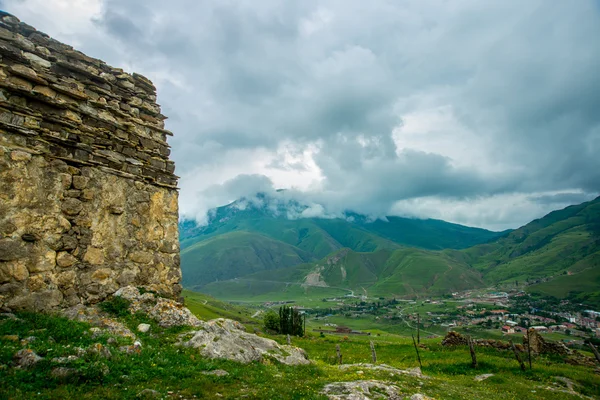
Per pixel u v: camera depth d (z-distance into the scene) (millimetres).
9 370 9797
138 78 21312
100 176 17828
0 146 14156
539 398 21875
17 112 14945
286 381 14273
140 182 20000
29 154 15000
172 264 21234
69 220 16344
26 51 15930
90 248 17047
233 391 11852
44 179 15469
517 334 155250
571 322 197125
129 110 20281
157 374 12078
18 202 14492
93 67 18797
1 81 14531
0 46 14742
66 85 17031
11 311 13789
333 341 55625
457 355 36094
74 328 13477
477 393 20359
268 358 17469
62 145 16391
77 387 9977
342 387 14320
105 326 14758
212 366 13727
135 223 19453
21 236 14477
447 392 18875
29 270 14594
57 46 17266
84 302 16469
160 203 21094
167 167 21875
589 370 32125
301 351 21375
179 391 11141
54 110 16438
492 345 40094
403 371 22906
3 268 13820
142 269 19484
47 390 9414
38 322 13305
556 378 27453
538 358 35781
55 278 15461
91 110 18047
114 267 18062
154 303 18141
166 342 15344
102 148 18250
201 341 15586
